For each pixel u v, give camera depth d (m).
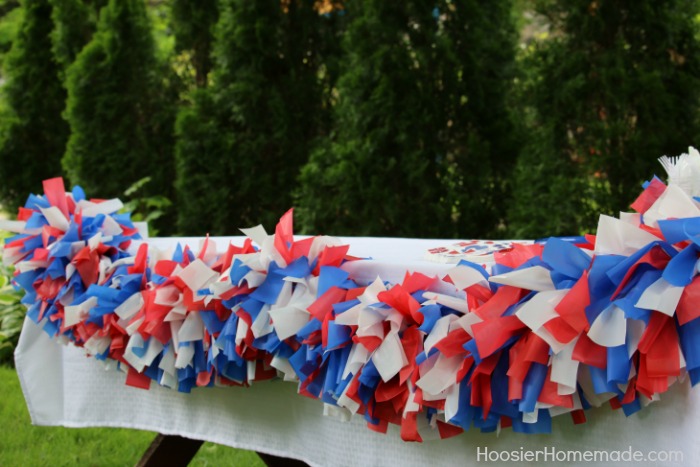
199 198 4.24
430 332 1.10
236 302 1.33
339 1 4.31
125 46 4.71
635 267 0.97
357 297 1.21
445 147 3.70
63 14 5.12
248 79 4.18
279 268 1.31
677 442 1.01
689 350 0.94
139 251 1.58
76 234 1.71
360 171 3.58
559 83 3.32
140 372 1.57
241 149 4.19
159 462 1.83
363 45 3.62
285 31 4.27
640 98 3.21
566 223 3.26
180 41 4.92
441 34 3.71
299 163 4.25
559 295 1.00
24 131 5.46
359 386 1.18
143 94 4.82
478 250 1.37
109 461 2.60
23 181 5.53
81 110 4.70
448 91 3.64
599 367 0.99
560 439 1.15
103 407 1.83
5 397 3.29
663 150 3.22
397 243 1.65
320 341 1.23
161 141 4.84
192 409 1.67
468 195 3.68
